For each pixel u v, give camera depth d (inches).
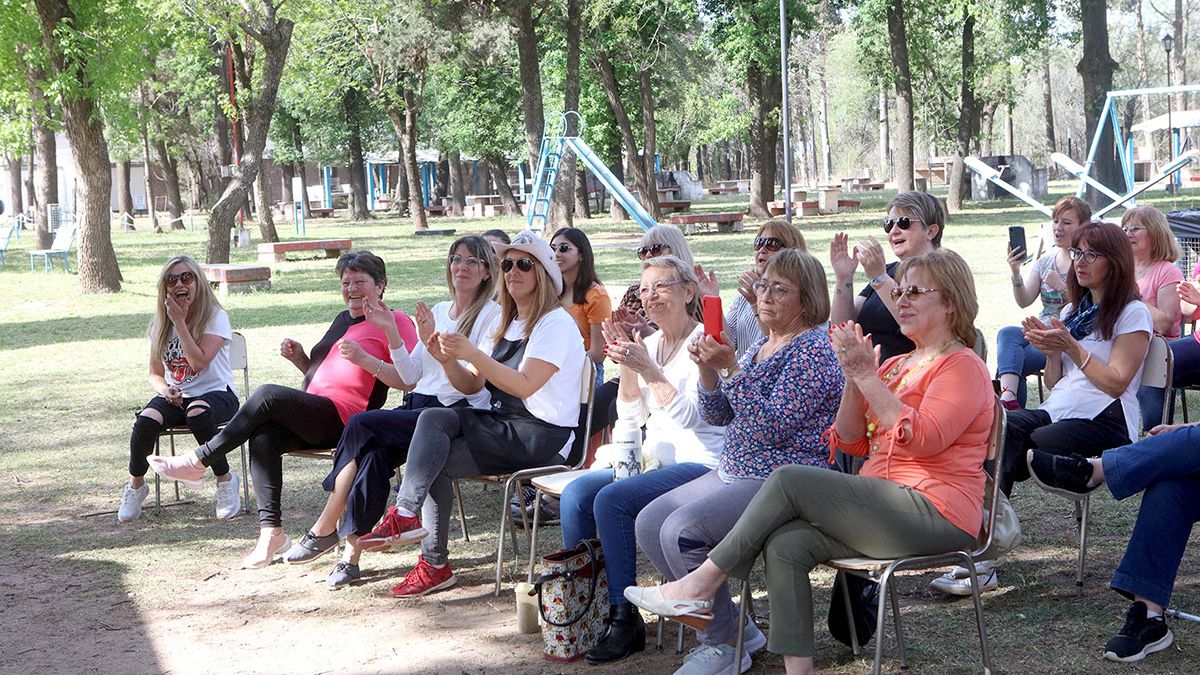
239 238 1258.6
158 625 195.8
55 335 584.7
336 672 172.6
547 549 228.5
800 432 160.7
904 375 153.0
